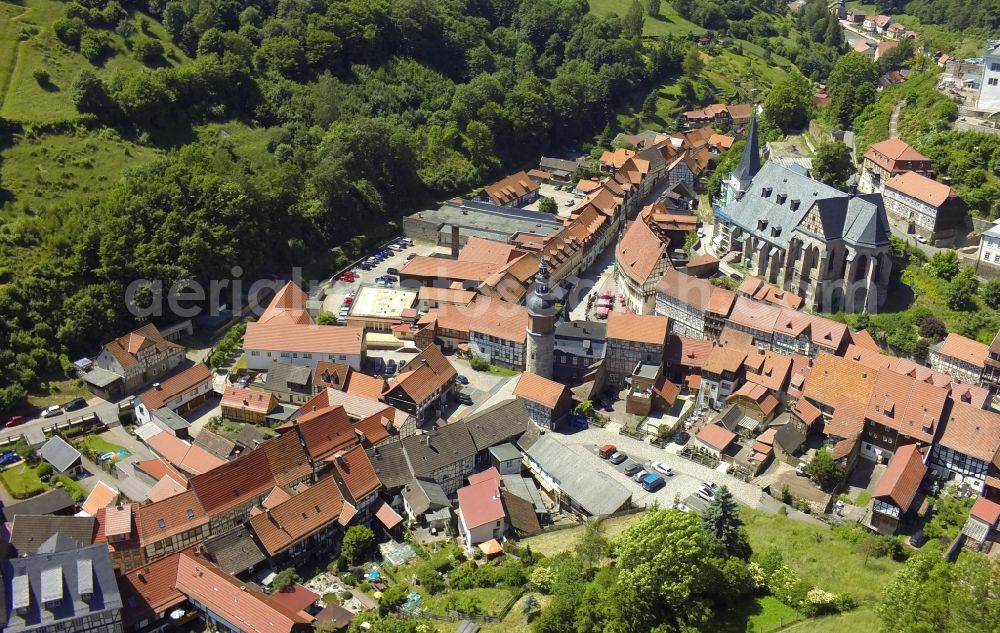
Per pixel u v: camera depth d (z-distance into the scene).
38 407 180.38
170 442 165.88
